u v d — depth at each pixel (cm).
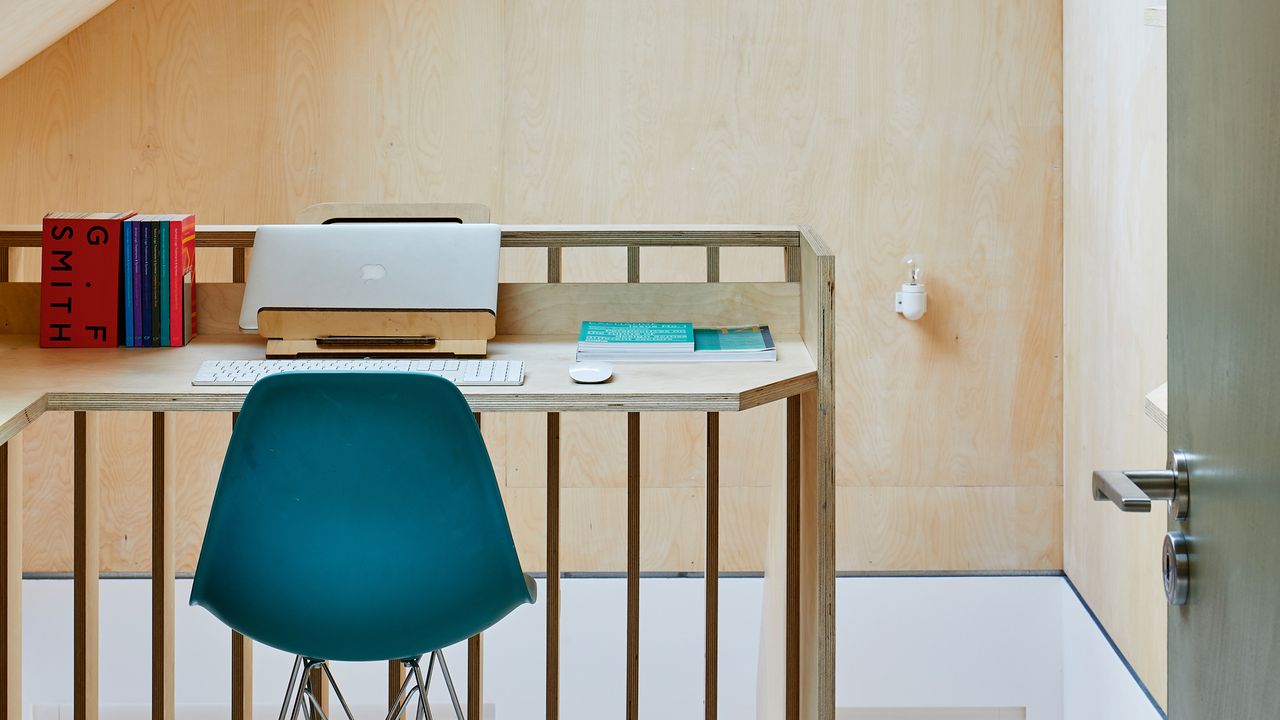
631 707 219
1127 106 321
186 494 399
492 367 191
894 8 391
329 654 160
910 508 405
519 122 396
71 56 386
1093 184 358
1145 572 311
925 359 401
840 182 397
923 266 398
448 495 154
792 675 216
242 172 393
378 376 149
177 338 215
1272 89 85
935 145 395
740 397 177
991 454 403
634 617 218
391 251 214
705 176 398
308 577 156
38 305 227
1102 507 353
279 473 153
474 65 393
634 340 206
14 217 391
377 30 391
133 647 392
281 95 391
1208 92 99
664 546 406
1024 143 394
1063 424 401
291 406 150
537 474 407
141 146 391
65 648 390
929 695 396
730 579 400
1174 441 109
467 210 259
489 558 157
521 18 392
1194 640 104
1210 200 99
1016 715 398
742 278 400
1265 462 88
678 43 394
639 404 178
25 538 395
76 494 209
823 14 392
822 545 192
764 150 396
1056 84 392
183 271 215
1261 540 89
